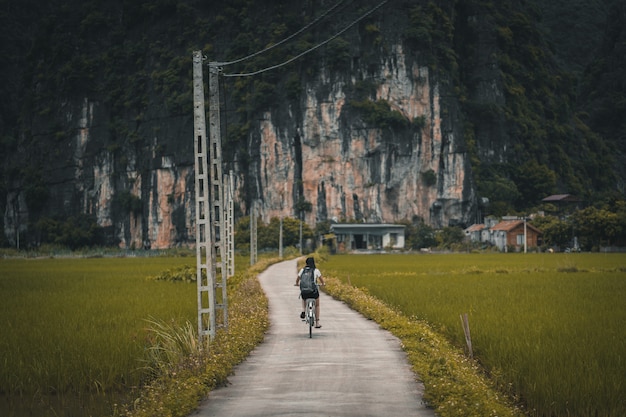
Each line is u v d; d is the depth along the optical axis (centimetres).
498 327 4056
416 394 2527
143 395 2578
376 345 3569
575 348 3325
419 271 11275
